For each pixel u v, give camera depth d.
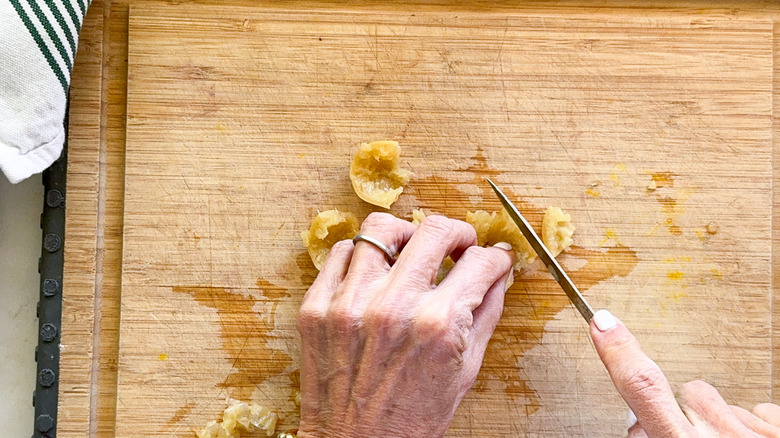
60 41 0.54
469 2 0.58
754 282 0.58
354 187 0.57
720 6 0.58
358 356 0.52
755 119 0.58
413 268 0.52
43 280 0.57
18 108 0.54
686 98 0.58
